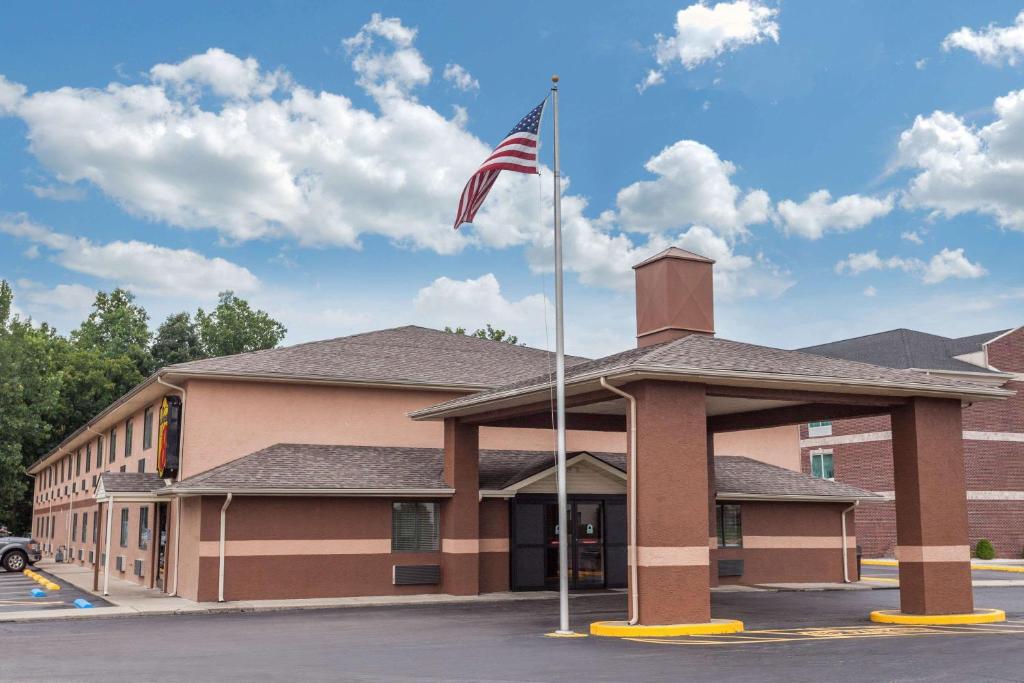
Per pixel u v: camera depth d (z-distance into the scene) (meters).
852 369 19.02
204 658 13.59
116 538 32.41
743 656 13.27
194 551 22.98
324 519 23.72
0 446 51.84
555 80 18.88
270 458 24.62
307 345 29.64
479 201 19.16
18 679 11.68
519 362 31.88
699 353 18.05
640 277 23.05
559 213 18.25
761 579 28.50
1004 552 44.56
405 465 25.58
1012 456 45.59
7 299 54.09
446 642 15.42
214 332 75.94
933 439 19.06
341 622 18.73
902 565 18.95
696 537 16.98
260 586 22.86
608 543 26.50
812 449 49.44
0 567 35.16
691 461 17.14
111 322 75.19
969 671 11.61
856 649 13.89
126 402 29.98
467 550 24.20
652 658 13.19
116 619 19.66
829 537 29.58
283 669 12.45
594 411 23.22
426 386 27.98
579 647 14.59
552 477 25.98
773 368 17.80
